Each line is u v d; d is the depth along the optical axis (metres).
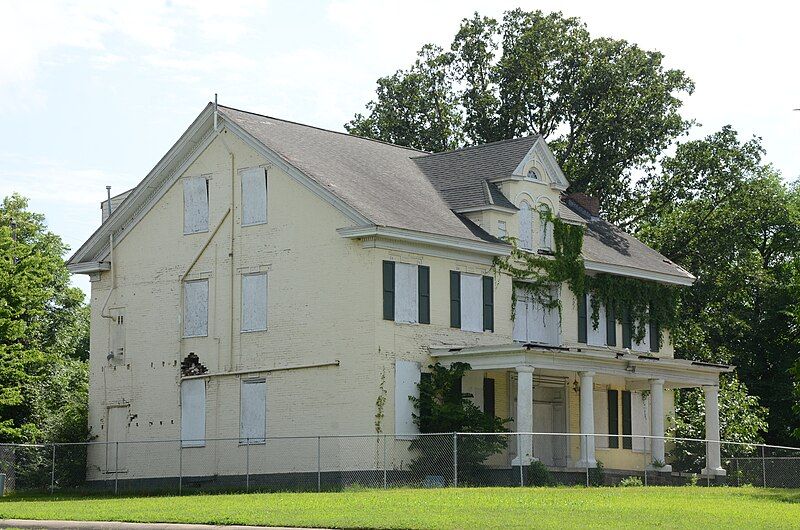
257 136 49.25
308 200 47.38
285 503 33.38
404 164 54.53
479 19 77.38
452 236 47.28
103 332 54.19
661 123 73.94
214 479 48.97
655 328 58.75
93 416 53.97
